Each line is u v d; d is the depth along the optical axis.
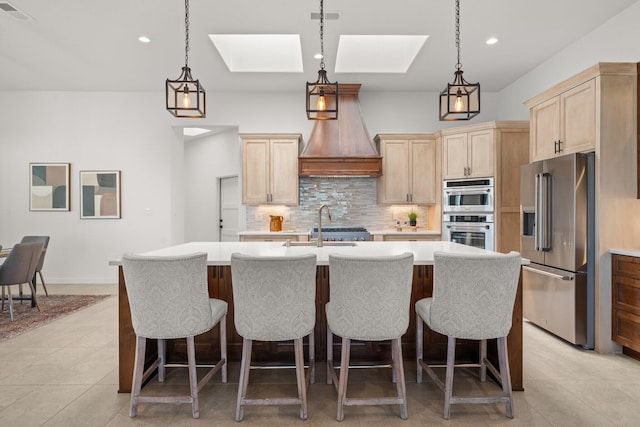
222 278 2.68
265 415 2.08
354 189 5.88
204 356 2.71
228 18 3.56
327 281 2.71
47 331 3.51
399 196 5.43
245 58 4.88
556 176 3.23
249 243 3.35
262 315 1.98
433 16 3.52
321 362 2.74
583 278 3.02
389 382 2.47
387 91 5.77
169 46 4.15
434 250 2.77
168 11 3.44
